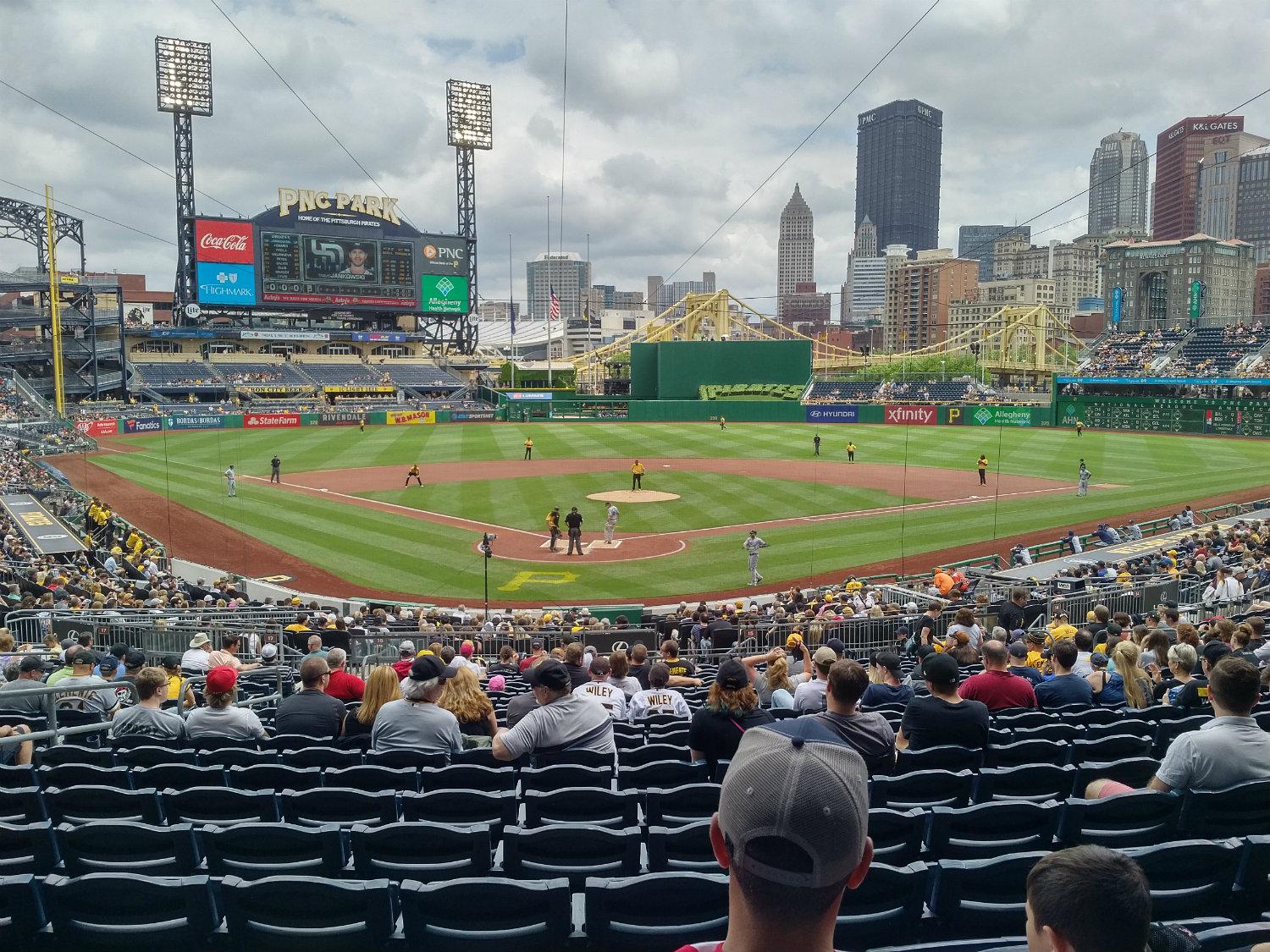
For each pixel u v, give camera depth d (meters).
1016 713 10.05
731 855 2.46
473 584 30.12
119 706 12.77
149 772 7.90
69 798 7.17
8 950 5.31
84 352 92.88
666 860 6.25
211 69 105.31
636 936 4.87
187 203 107.25
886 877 5.02
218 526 38.97
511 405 101.69
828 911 2.41
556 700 8.55
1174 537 32.97
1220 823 6.33
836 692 7.37
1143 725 9.27
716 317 134.38
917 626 20.39
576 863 6.25
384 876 5.98
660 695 12.02
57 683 11.02
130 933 5.19
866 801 2.46
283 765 8.26
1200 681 10.45
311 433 83.00
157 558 31.88
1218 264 158.75
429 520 40.59
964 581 26.70
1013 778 7.34
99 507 36.22
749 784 2.41
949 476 53.47
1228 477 51.75
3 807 7.22
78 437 68.75
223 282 106.12
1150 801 6.12
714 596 28.83
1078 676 10.97
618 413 103.31
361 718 9.77
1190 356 93.06
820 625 15.93
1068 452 64.88
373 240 113.88
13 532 32.03
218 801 7.08
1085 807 6.11
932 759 7.87
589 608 26.12
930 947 4.16
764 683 12.73
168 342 110.38
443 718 8.98
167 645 19.25
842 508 43.22
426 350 130.62
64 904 5.24
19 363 90.62
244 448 70.19
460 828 5.95
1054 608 21.30
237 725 9.89
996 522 36.19
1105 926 2.47
